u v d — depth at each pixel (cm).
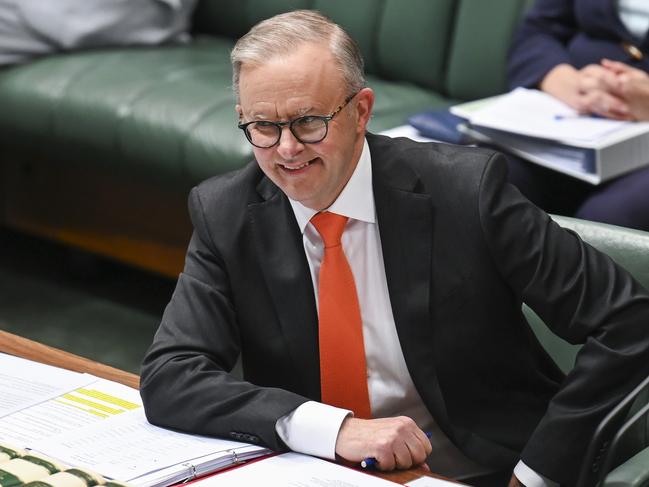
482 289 594
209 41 1470
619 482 515
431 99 1235
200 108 1185
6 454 498
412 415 625
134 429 543
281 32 545
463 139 995
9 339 650
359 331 602
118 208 1350
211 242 617
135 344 1216
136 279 1388
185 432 544
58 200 1408
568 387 566
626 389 564
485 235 587
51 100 1291
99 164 1266
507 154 987
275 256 607
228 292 615
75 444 520
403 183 600
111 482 473
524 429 613
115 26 1386
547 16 1088
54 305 1316
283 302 605
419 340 596
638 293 579
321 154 549
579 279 577
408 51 1270
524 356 618
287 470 498
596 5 1031
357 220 602
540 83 1057
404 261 596
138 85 1254
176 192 1254
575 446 561
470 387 610
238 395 540
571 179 999
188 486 481
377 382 618
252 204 614
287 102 536
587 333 575
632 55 1012
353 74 554
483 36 1195
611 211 915
